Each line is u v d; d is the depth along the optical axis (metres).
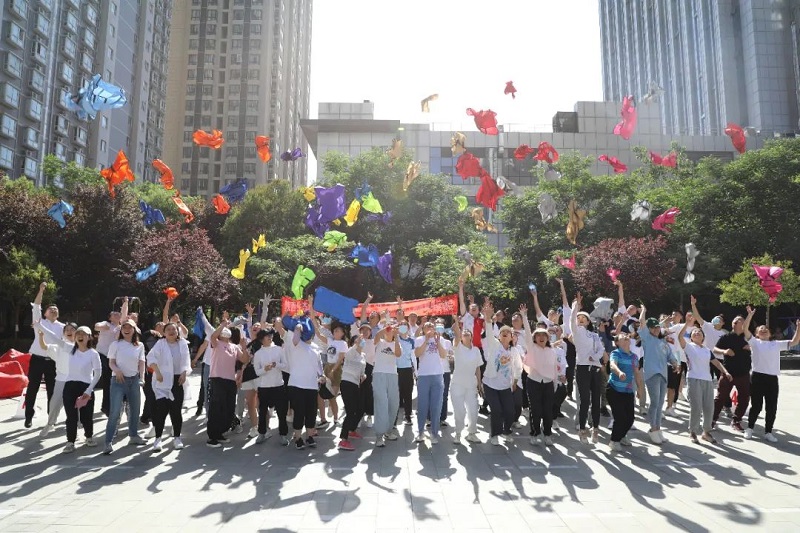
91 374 7.75
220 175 74.06
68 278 25.47
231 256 30.47
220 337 8.11
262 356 8.08
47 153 40.91
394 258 32.00
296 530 4.70
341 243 13.34
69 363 7.61
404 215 31.12
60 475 6.41
